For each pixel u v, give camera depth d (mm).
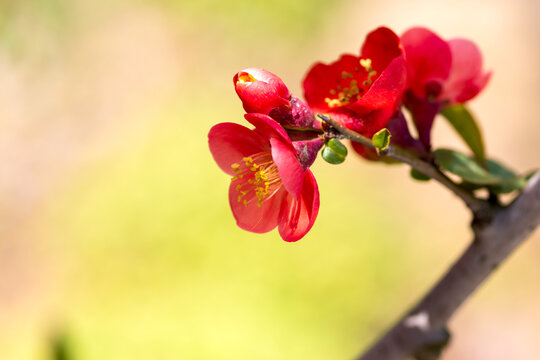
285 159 436
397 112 460
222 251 1201
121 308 1131
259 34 1721
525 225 465
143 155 1406
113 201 1318
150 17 1744
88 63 1569
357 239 1224
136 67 1627
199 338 1068
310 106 472
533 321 1161
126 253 1226
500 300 1195
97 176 1395
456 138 1408
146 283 1176
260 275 1164
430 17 1711
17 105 1500
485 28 1660
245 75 447
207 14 1759
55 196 1385
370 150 469
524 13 1678
